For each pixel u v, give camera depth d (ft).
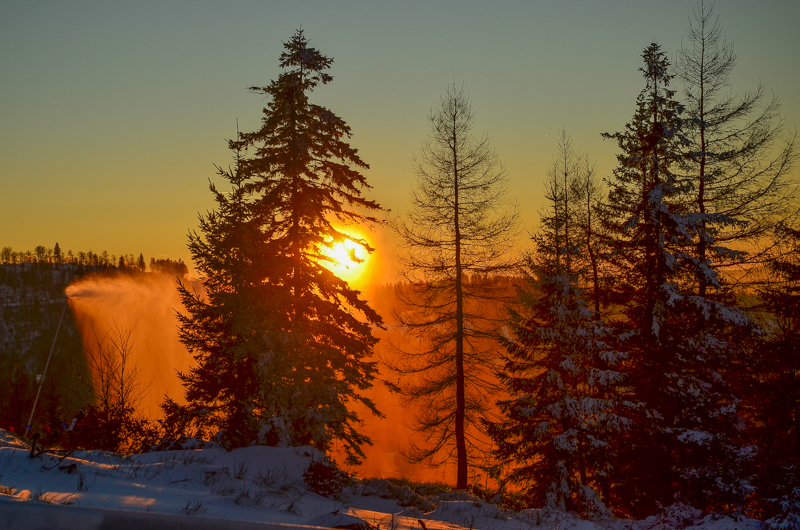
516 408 63.26
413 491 58.65
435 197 76.18
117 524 10.44
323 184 75.31
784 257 65.05
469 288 77.10
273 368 58.49
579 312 63.00
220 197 66.90
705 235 64.39
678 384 59.82
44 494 26.71
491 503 57.67
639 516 59.77
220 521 11.89
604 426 59.62
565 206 75.10
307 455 54.85
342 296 75.25
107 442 56.18
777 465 53.67
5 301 654.53
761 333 60.18
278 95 72.54
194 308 67.15
